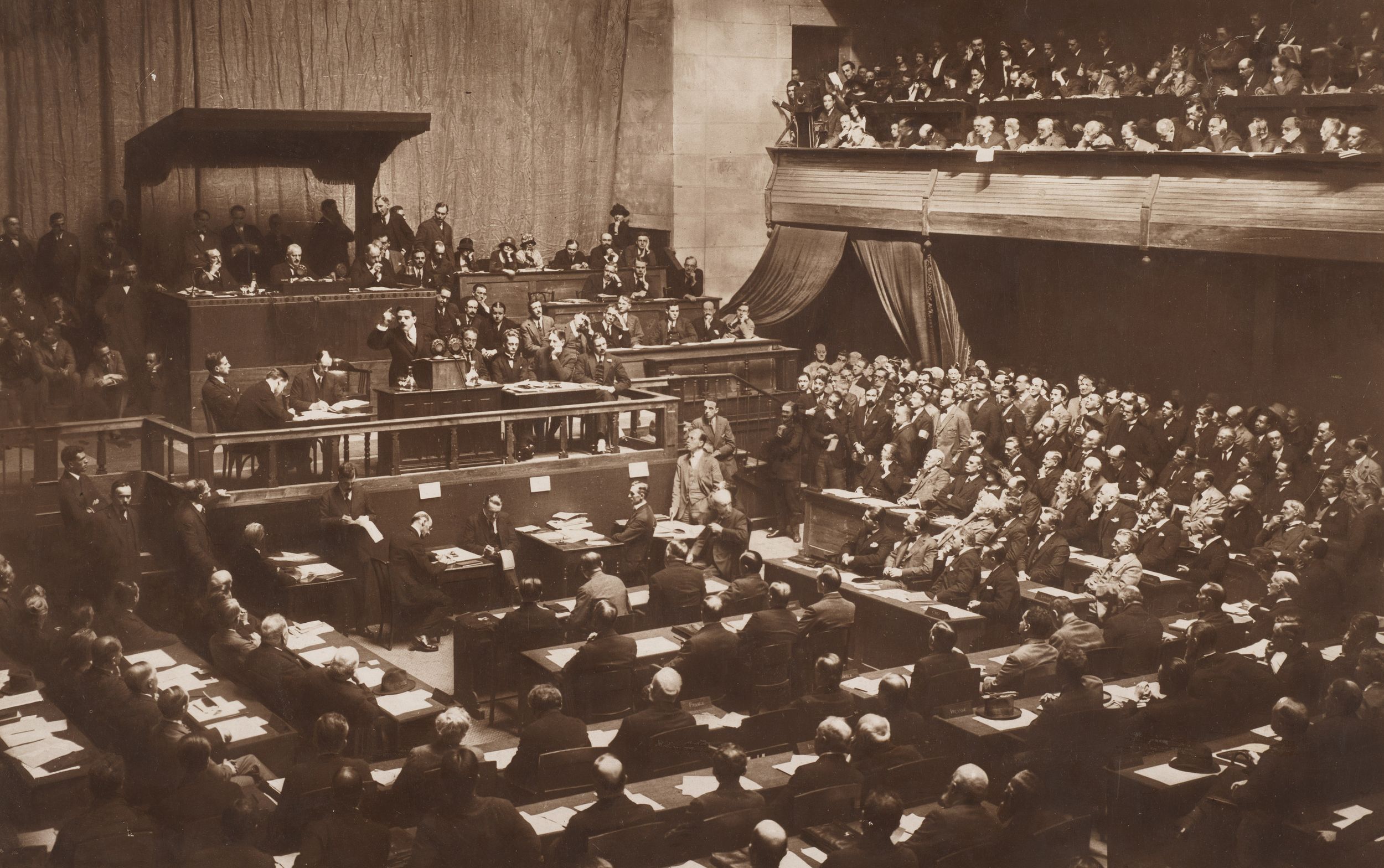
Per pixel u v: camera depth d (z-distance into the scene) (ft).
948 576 39.96
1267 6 55.62
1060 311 63.93
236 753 28.22
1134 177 55.26
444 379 46.14
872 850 22.29
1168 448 53.01
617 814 23.79
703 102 73.31
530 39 68.80
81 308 52.47
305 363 51.80
